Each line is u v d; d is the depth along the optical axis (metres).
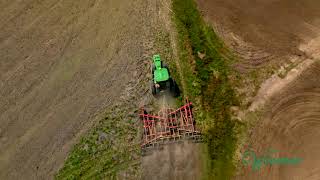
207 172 20.36
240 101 21.89
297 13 24.36
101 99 22.73
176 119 21.59
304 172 19.98
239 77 22.53
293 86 22.05
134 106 22.28
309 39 23.36
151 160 20.86
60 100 22.97
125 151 21.19
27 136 22.16
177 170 20.56
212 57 23.22
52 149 21.72
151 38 24.42
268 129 21.09
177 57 23.47
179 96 22.28
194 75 22.75
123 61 23.80
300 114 21.31
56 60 24.30
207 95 22.17
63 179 20.89
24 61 24.44
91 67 23.81
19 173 21.28
